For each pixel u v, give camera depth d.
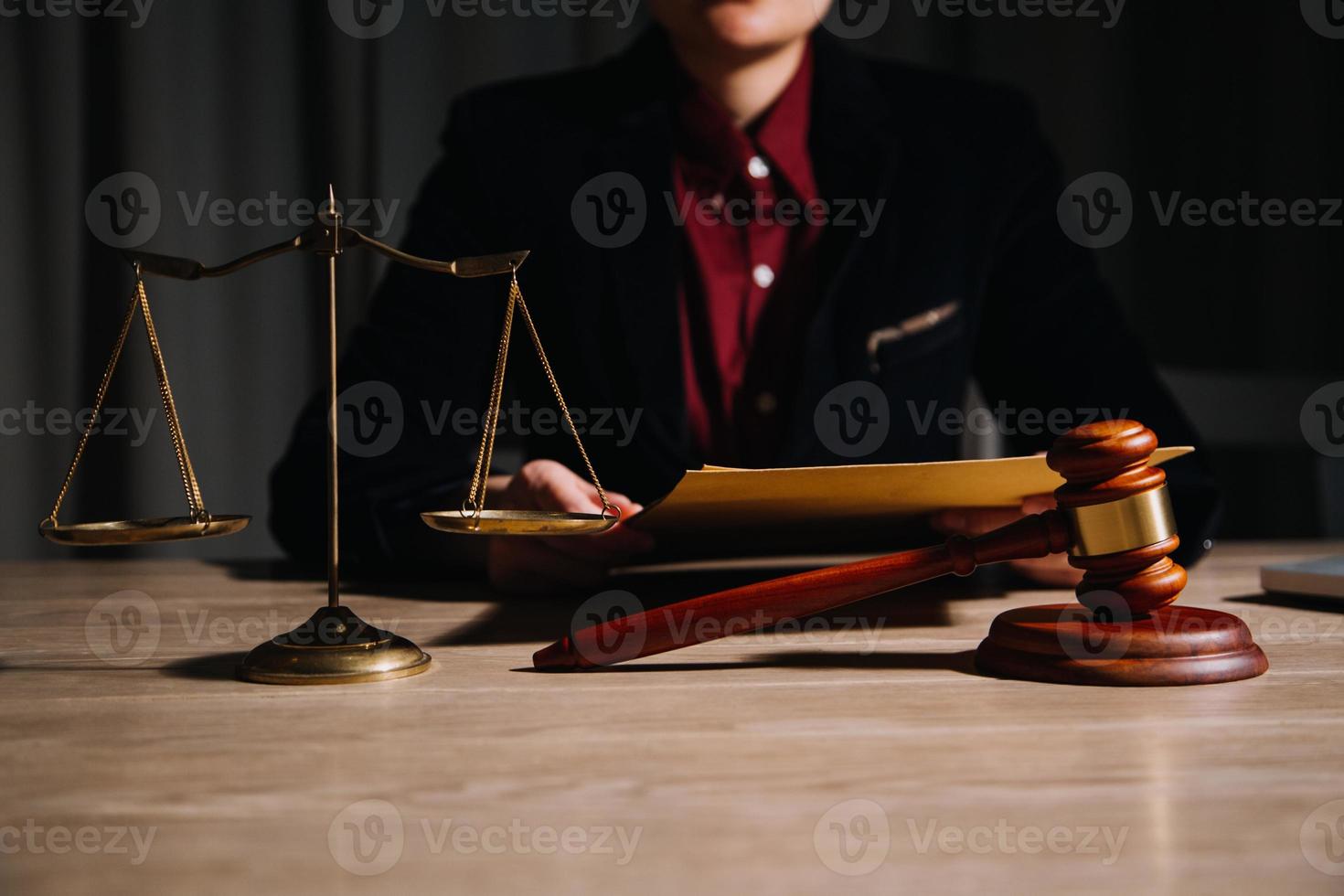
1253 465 2.75
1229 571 1.01
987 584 0.93
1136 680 0.56
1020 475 0.66
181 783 0.42
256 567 1.12
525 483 0.92
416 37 2.40
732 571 1.04
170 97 2.32
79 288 2.31
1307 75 2.74
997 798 0.39
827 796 0.40
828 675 0.59
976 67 2.64
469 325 1.30
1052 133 2.68
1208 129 2.73
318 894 0.32
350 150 2.37
